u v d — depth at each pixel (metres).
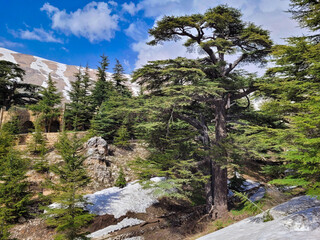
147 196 17.94
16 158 14.34
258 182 23.61
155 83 16.08
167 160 13.44
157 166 13.38
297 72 9.72
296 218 4.99
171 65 13.93
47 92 31.70
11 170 13.48
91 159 20.25
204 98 14.36
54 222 11.16
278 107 9.34
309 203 7.12
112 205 15.95
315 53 7.43
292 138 7.35
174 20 14.03
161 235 13.27
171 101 12.45
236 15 15.14
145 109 12.27
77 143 13.84
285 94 9.42
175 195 12.78
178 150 14.80
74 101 37.03
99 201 16.16
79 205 14.83
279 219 5.89
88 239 10.82
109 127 29.41
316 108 5.94
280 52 9.19
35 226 12.84
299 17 10.16
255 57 16.31
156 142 16.61
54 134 24.62
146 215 15.51
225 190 15.05
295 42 8.61
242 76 14.13
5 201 12.53
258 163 26.81
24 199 13.08
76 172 12.52
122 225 13.80
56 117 32.66
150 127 13.05
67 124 33.44
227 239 5.89
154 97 13.06
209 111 18.80
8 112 28.70
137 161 14.08
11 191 13.17
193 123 16.53
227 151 14.12
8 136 19.08
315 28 9.13
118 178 19.58
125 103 13.55
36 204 14.74
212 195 16.09
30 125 31.28
